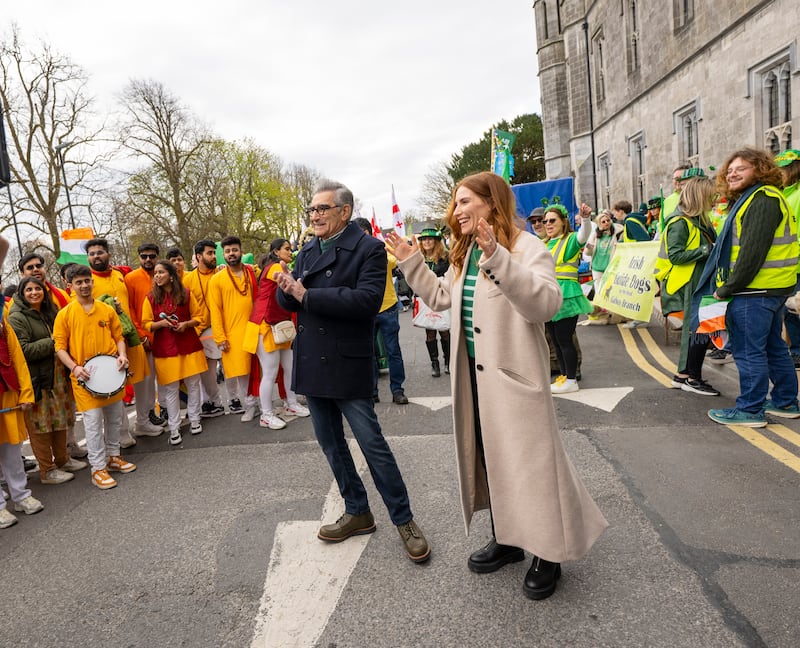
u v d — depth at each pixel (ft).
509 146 25.35
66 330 14.19
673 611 7.43
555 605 7.76
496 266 6.66
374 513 11.15
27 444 20.24
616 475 11.66
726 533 9.19
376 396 19.48
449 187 172.35
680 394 16.90
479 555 8.75
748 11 40.42
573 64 85.81
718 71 45.62
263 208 112.37
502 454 7.84
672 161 55.77
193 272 20.03
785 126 37.96
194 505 12.35
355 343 9.26
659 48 57.31
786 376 14.24
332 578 8.94
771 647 6.66
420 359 27.02
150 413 19.21
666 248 16.88
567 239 18.13
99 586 9.42
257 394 19.06
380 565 9.19
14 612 8.87
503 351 7.63
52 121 69.67
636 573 8.33
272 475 13.69
